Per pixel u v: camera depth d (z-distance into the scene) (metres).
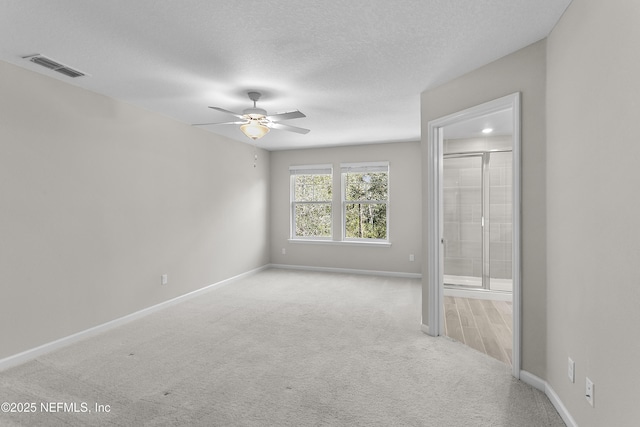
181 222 4.50
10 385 2.37
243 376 2.50
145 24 2.12
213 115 4.21
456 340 3.18
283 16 2.04
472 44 2.37
